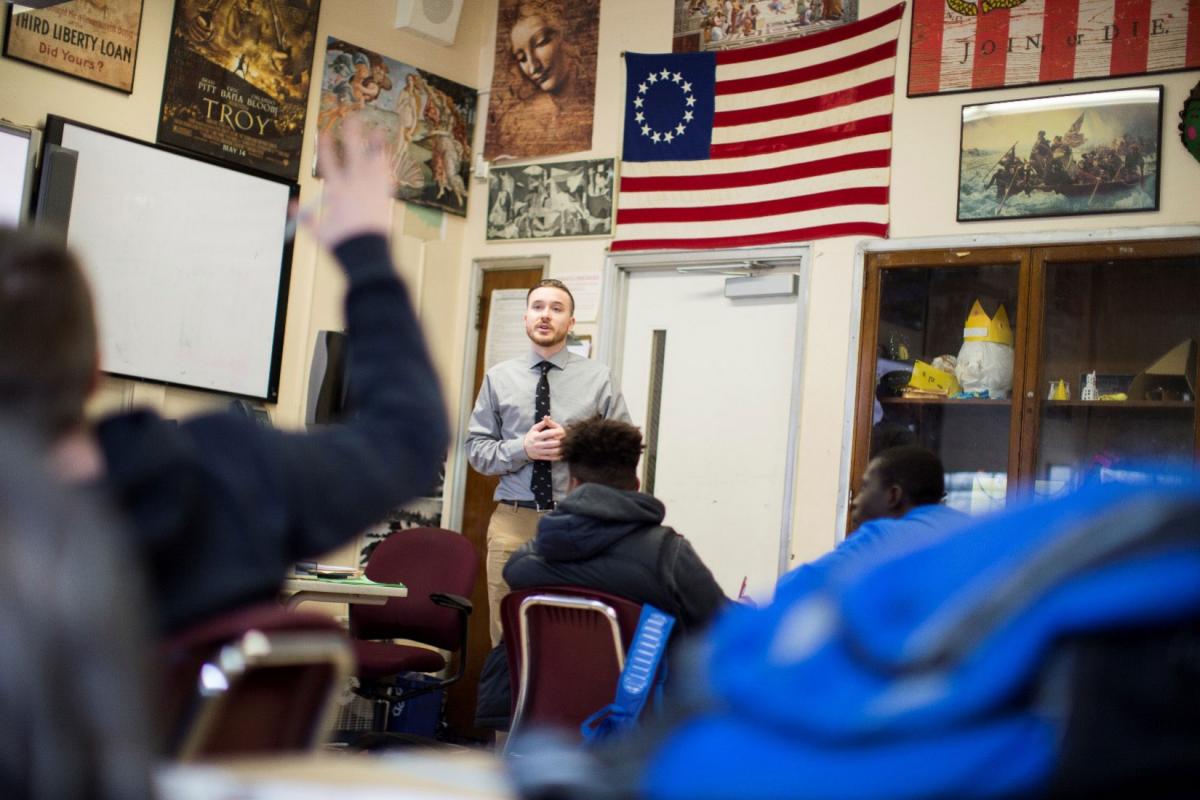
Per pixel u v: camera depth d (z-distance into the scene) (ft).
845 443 16.93
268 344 18.57
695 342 19.10
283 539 3.90
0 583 1.87
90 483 3.41
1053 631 2.32
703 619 9.76
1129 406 14.84
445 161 20.93
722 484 18.56
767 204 18.31
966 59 16.81
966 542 2.70
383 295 4.38
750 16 18.90
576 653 9.71
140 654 1.99
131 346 16.99
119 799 1.88
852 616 2.63
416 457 4.19
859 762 2.39
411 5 20.18
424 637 16.48
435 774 3.34
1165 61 15.46
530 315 16.31
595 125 20.16
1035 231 16.03
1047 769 2.25
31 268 3.19
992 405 15.80
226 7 18.11
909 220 16.97
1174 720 2.21
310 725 4.13
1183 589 2.24
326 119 19.35
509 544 15.81
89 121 16.69
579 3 20.61
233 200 18.13
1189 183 15.15
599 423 10.53
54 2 13.93
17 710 1.82
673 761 2.67
